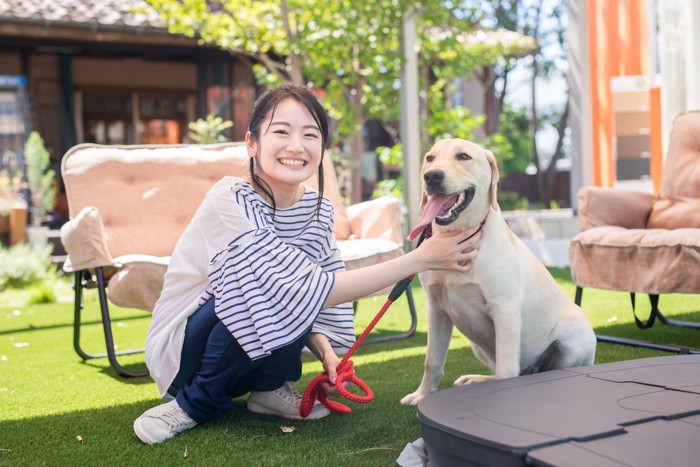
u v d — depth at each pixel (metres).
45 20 8.40
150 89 11.98
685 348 3.02
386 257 3.32
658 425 1.42
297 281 1.96
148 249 3.57
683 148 3.70
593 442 1.34
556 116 24.41
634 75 6.98
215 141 8.83
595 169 7.49
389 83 8.16
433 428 1.54
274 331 1.96
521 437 1.38
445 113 9.14
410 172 7.30
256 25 7.84
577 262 3.41
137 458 1.93
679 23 6.33
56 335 4.27
